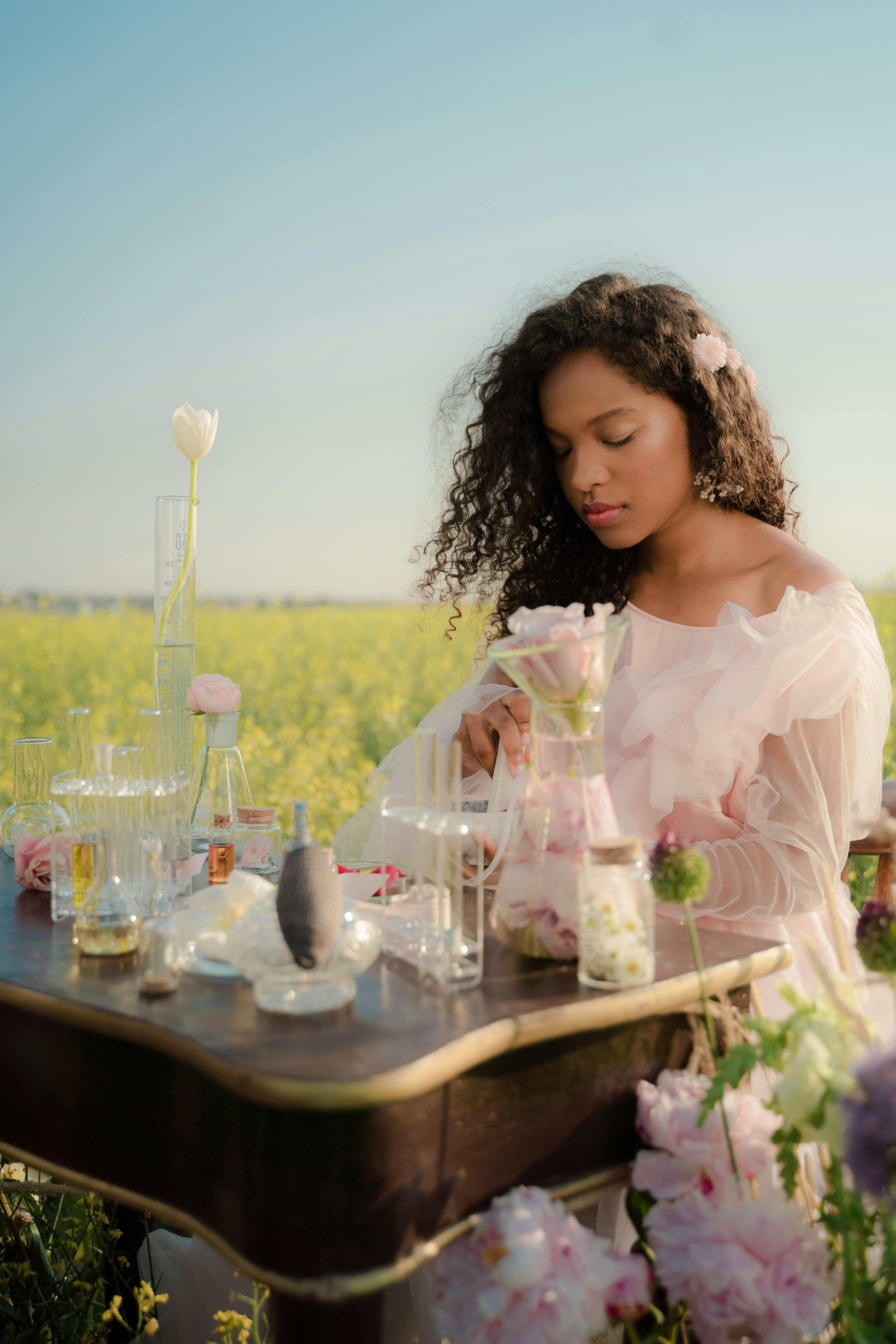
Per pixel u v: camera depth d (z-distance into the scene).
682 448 1.86
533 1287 0.96
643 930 1.09
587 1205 1.09
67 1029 1.11
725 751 1.67
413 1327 1.45
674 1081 1.12
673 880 1.07
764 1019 1.14
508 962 1.20
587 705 1.18
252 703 9.51
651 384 1.81
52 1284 1.73
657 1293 1.14
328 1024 0.99
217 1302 1.64
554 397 1.85
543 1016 1.01
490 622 2.30
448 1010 1.03
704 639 1.91
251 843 1.61
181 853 1.57
